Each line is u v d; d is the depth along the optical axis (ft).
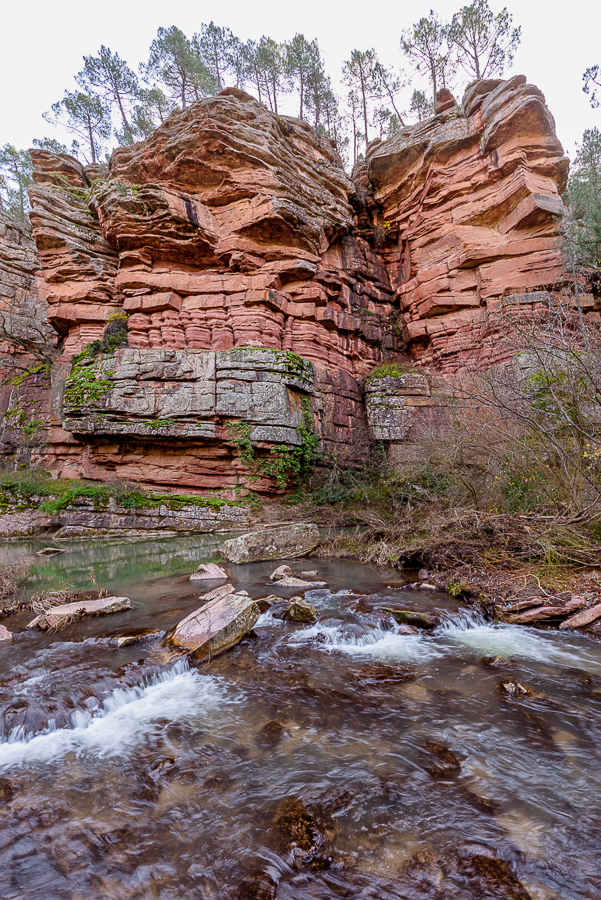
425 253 64.23
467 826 7.88
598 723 11.22
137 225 53.62
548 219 55.36
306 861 7.27
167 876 7.10
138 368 50.31
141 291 54.65
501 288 56.75
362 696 13.01
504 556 24.56
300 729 11.33
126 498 47.80
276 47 93.61
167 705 12.86
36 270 73.10
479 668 14.73
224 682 14.23
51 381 57.67
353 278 67.36
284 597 22.89
